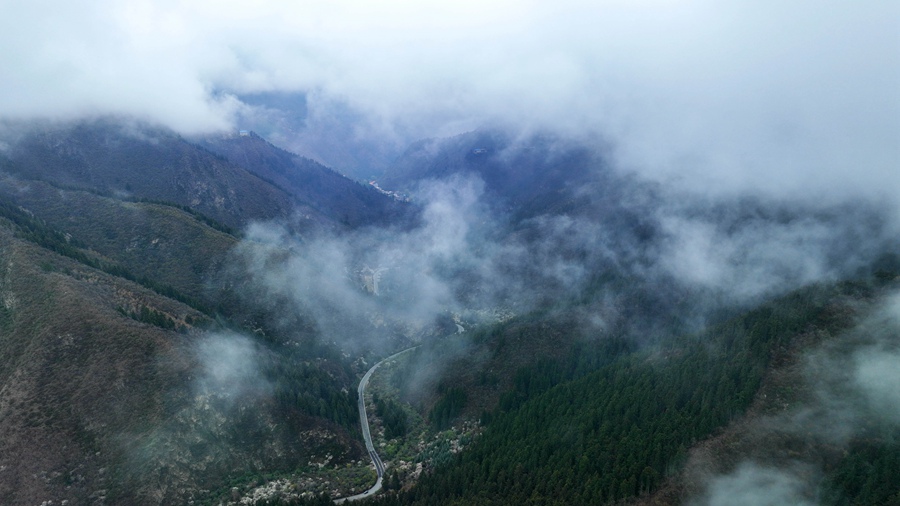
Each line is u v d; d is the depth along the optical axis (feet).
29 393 586.86
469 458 611.06
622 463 504.02
